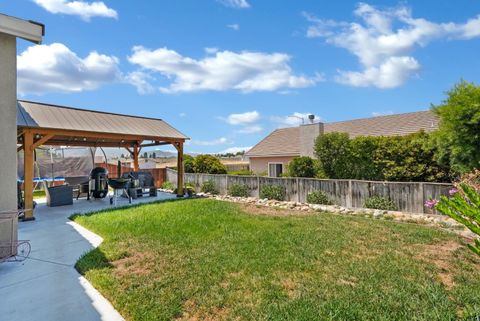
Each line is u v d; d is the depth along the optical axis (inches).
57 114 392.2
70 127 362.3
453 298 133.3
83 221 294.5
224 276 156.7
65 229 272.1
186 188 551.8
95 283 150.6
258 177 510.3
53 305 132.9
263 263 173.9
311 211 372.8
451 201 90.7
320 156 499.5
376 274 158.6
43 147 606.9
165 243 215.3
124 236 234.5
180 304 128.9
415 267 168.9
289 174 552.4
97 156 809.5
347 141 471.8
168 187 629.9
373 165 438.9
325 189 430.3
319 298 132.7
